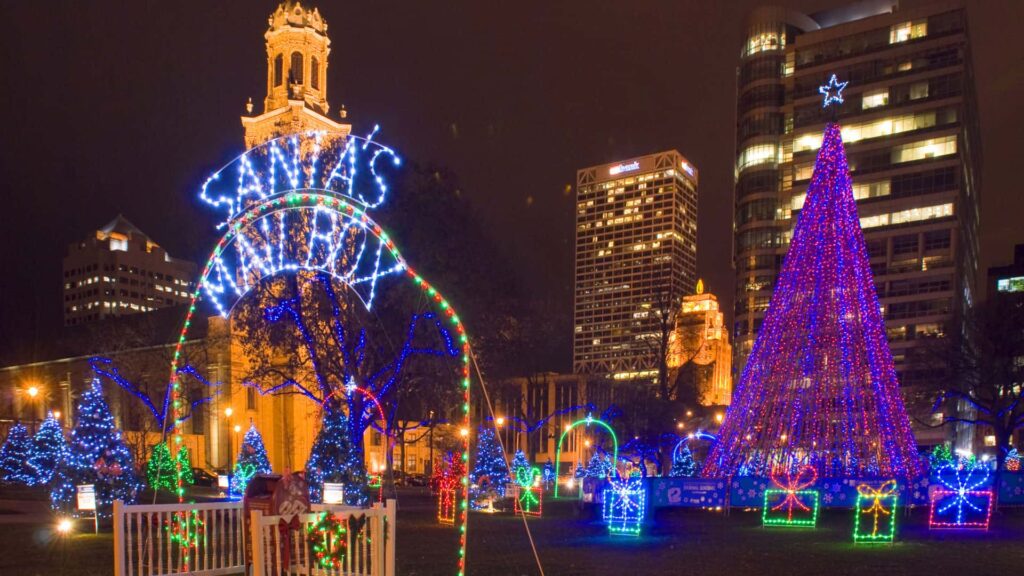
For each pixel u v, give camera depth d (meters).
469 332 31.77
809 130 101.06
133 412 70.19
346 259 30.00
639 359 70.50
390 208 30.28
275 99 80.31
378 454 81.62
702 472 32.06
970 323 46.00
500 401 38.44
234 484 42.31
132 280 138.38
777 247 101.56
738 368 101.75
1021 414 42.88
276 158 30.53
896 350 91.25
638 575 13.84
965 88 95.69
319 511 10.60
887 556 17.19
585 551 17.58
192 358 61.53
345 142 30.72
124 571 10.44
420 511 33.00
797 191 100.75
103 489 22.70
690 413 58.00
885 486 27.31
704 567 15.05
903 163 95.00
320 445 28.91
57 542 17.88
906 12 97.38
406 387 32.69
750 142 104.94
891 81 97.19
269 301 30.80
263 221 30.42
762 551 17.89
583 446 83.38
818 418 30.06
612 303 194.75
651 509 27.36
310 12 82.12
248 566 10.45
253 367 34.75
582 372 87.38
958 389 46.69
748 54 107.19
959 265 91.38
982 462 57.31
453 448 46.50
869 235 95.56
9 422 80.62
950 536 21.98
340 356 31.81
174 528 13.70
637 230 198.00
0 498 39.06
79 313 137.00
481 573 13.80
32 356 91.81
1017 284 127.81
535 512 32.09
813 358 30.30
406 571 13.92
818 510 26.42
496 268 33.44
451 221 31.47
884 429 29.52
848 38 100.62
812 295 30.66
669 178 196.50
